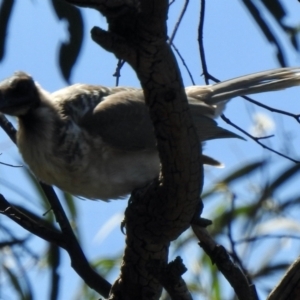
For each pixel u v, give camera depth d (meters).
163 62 6.52
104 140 9.68
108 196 9.89
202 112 10.59
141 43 6.38
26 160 9.74
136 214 7.64
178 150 7.00
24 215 8.81
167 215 7.51
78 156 9.50
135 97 10.22
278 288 7.40
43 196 11.16
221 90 11.17
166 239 7.82
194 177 7.20
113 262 11.86
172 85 6.67
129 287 8.22
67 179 9.59
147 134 9.87
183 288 7.02
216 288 11.43
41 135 9.54
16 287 10.73
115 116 9.88
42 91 9.87
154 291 8.23
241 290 7.41
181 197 7.33
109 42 6.31
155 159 9.90
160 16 6.27
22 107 9.59
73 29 9.84
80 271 8.97
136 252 7.95
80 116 9.81
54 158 9.49
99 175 9.62
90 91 10.24
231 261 7.41
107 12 6.25
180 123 6.86
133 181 9.79
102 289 8.92
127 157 9.76
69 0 6.18
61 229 8.96
